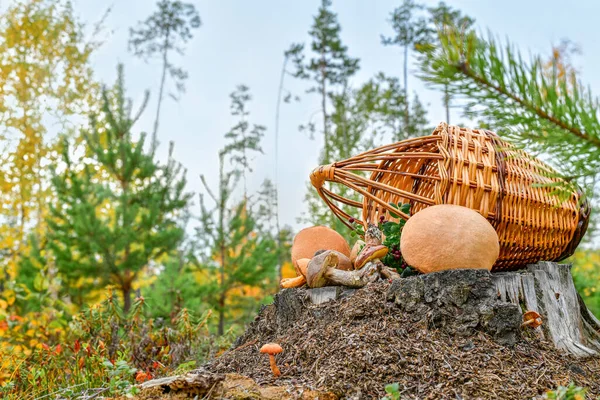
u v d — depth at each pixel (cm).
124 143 215
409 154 99
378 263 96
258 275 225
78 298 203
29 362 128
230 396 74
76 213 197
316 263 97
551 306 96
